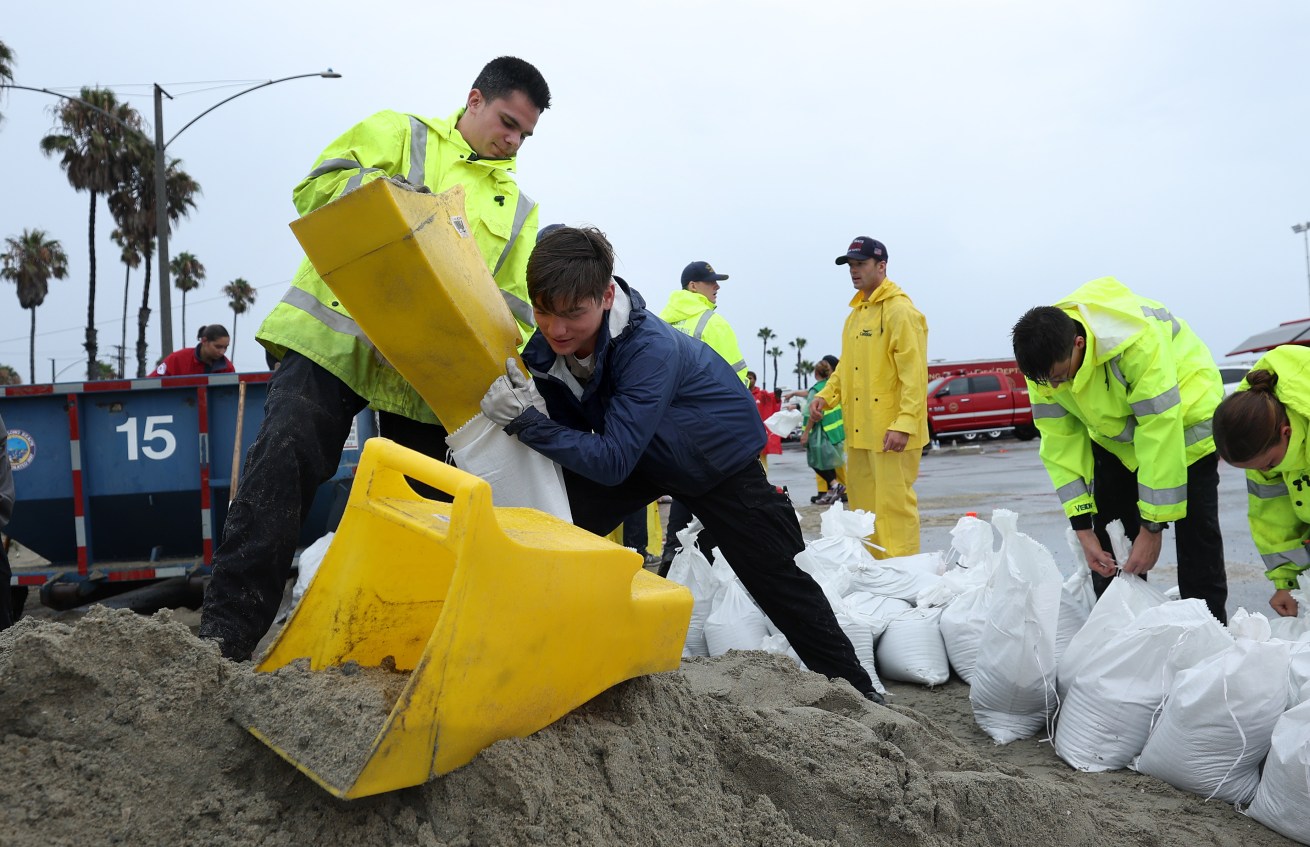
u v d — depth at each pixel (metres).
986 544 4.77
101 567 6.32
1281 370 3.40
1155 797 3.07
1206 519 4.20
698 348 3.37
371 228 2.51
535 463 2.95
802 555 4.75
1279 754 2.78
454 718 1.84
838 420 11.85
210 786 1.86
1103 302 3.98
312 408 3.16
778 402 14.20
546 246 2.81
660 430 3.22
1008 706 3.67
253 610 2.99
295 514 3.10
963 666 4.38
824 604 3.61
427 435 3.53
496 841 1.87
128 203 38.03
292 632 2.11
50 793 1.75
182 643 2.01
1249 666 2.97
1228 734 2.99
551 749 2.07
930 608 4.67
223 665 2.01
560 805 1.98
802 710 2.79
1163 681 3.27
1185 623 3.28
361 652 2.16
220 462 6.39
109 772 1.81
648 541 7.87
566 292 2.78
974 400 24.66
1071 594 4.32
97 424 6.30
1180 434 3.91
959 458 19.95
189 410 6.35
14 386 6.17
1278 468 3.42
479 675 1.88
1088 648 3.55
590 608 2.12
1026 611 3.58
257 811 1.82
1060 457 4.34
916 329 6.25
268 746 1.89
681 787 2.24
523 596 1.93
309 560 5.88
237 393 6.38
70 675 1.86
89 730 1.85
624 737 2.24
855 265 6.40
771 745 2.47
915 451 6.29
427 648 1.78
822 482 12.41
